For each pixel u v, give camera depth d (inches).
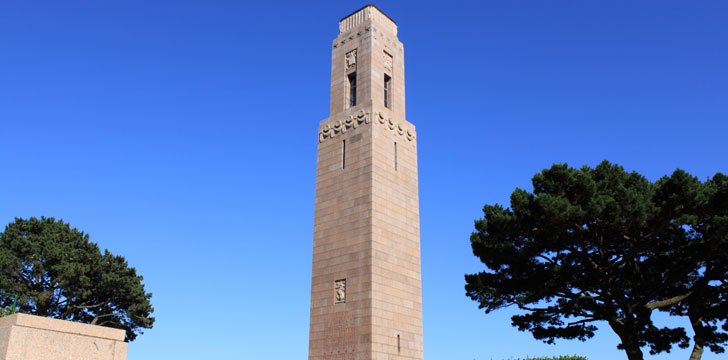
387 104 2144.4
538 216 1517.0
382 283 1792.6
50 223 2800.2
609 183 1583.4
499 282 1717.5
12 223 2719.0
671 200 1434.5
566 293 1652.3
